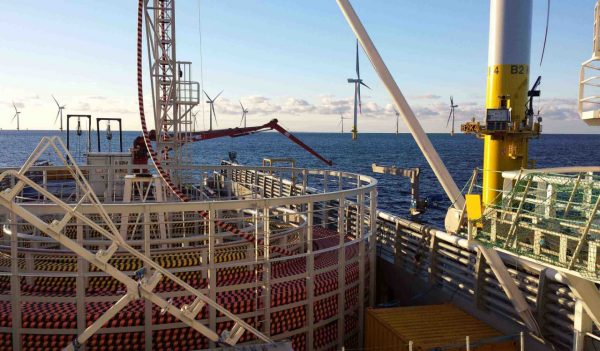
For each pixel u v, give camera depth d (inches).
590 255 276.1
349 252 614.5
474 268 498.3
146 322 404.5
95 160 990.4
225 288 421.7
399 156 6053.2
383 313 502.3
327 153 6801.2
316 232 759.1
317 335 487.8
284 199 439.8
